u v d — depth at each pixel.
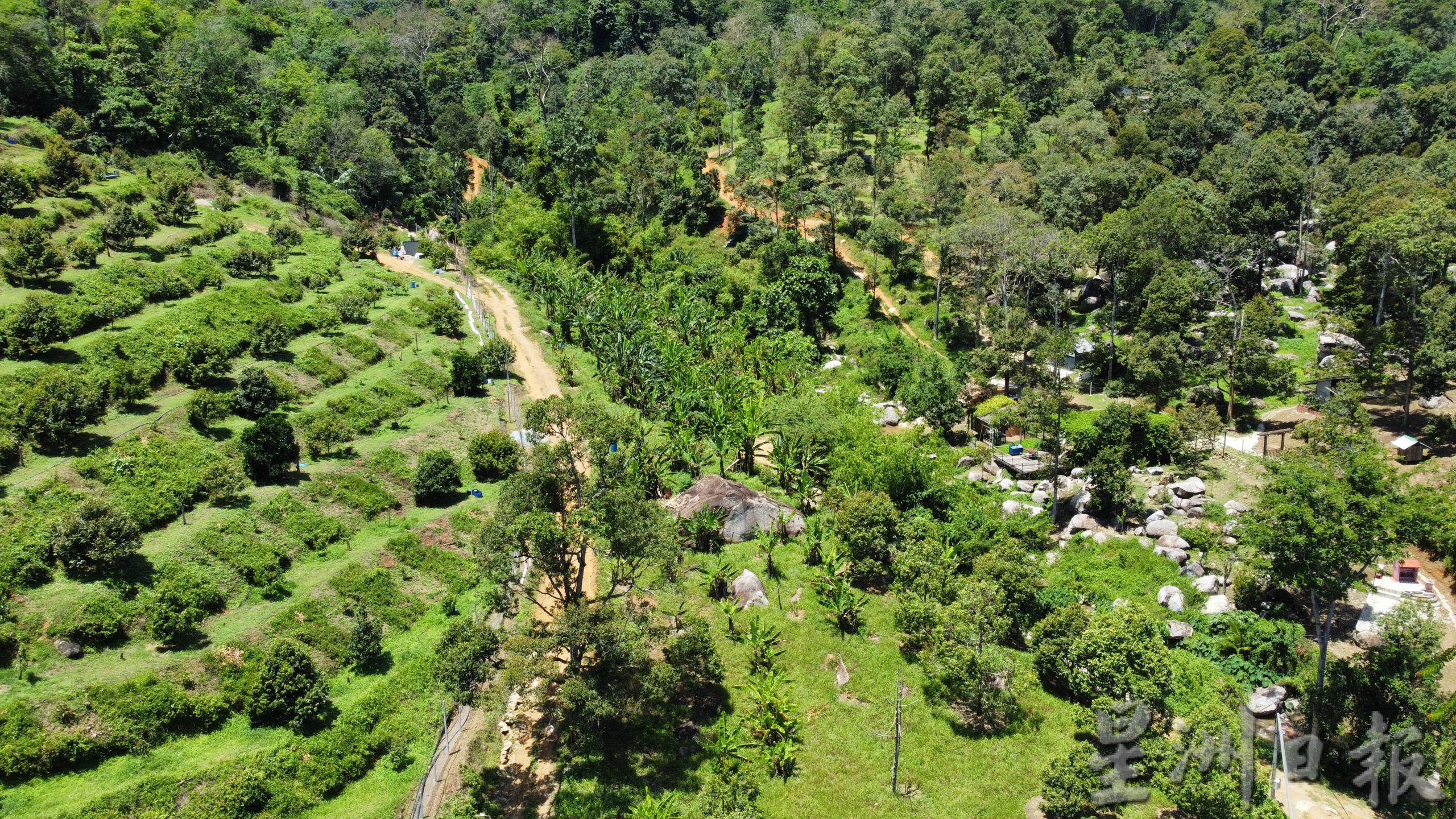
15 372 53.41
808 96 131.12
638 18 191.38
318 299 77.75
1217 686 43.59
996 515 59.28
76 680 36.81
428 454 56.75
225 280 75.19
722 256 112.69
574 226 109.88
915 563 49.41
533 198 117.94
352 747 38.06
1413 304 69.12
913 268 105.56
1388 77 151.62
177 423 54.56
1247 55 157.25
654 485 60.84
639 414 70.94
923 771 39.66
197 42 114.75
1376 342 71.56
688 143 133.25
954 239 93.12
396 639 44.97
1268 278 103.00
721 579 50.78
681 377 72.81
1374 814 37.59
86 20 114.19
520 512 40.06
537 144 131.50
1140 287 91.56
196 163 100.44
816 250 104.94
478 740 40.53
